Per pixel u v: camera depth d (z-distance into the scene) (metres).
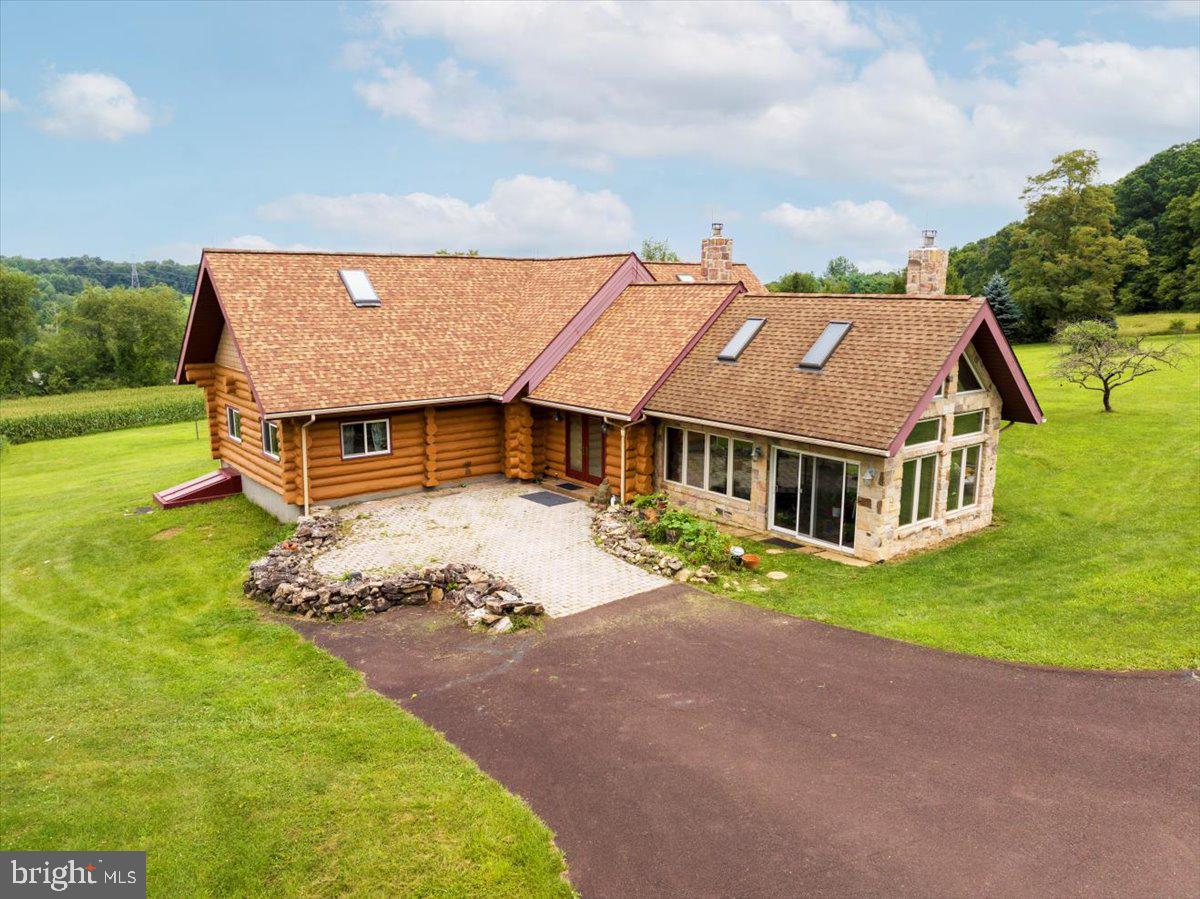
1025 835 8.04
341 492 21.27
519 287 27.53
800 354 18.91
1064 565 16.06
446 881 7.66
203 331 23.84
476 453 23.70
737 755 9.62
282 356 20.53
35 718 11.59
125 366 87.12
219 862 8.08
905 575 15.83
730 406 18.61
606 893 7.45
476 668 12.23
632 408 20.03
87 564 19.06
